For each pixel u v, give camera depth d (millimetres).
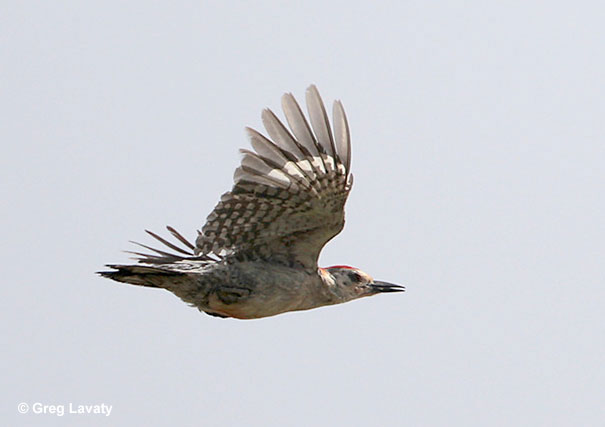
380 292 15312
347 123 12344
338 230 13422
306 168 12336
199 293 13664
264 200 12852
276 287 13711
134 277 13492
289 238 13586
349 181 12500
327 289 14578
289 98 12203
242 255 13680
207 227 13148
